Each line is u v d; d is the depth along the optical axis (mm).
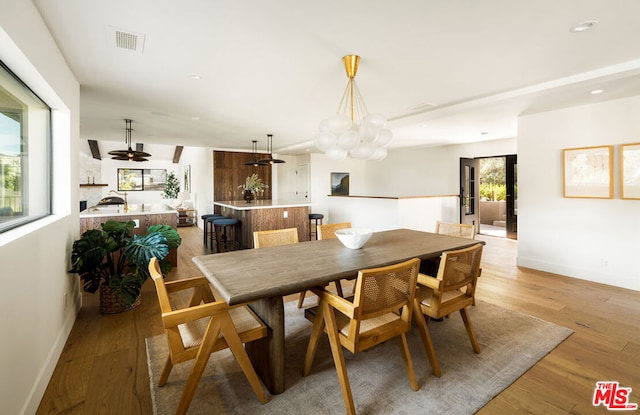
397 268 1658
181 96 3551
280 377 1793
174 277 4133
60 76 2312
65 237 2486
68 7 1779
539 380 1912
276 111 4273
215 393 1805
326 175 9016
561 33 2127
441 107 4152
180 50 2365
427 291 2340
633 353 2209
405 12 1861
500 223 8977
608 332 2512
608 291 3465
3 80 1723
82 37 2129
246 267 1940
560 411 1649
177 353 1549
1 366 1338
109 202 5973
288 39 2201
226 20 1945
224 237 6207
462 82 3127
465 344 2338
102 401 1730
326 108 4125
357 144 2404
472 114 4270
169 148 11031
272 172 9070
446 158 7480
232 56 2484
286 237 2951
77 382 1895
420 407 1681
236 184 8477
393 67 2721
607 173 3656
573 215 3971
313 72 2828
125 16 1886
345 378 1640
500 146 6559
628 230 3549
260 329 1770
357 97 3627
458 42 2256
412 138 6449
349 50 2381
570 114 3945
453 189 7355
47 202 2512
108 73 2799
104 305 2902
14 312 1473
